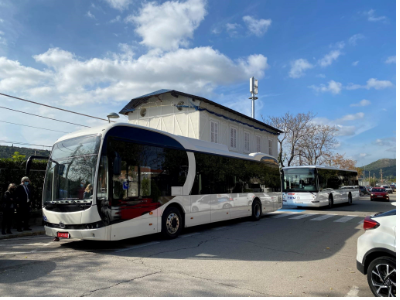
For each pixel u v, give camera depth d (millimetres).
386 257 4137
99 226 6828
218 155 11531
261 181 14453
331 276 5512
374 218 4520
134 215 7625
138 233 7719
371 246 4316
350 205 25250
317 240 8984
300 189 19656
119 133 7609
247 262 6387
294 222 13148
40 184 12719
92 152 7215
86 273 5465
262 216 15680
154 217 8281
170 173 9055
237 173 12555
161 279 5160
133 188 7730
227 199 11664
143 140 8266
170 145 9250
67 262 6246
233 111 22875
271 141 30328
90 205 6824
